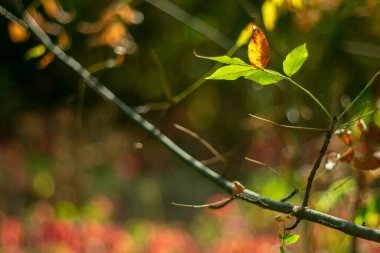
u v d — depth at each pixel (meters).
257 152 4.09
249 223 4.02
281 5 1.95
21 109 7.18
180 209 5.79
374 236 1.14
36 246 3.72
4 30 7.03
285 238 1.23
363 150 1.65
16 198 5.38
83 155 5.52
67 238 3.71
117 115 6.54
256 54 1.17
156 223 5.11
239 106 6.48
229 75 1.20
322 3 2.21
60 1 5.88
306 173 2.62
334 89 2.58
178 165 6.62
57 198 5.22
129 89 6.93
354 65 3.27
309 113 3.11
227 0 4.38
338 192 2.07
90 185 5.50
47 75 7.25
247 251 3.57
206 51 6.02
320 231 2.30
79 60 5.94
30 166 5.63
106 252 3.78
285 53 3.12
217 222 4.51
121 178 5.95
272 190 2.78
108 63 2.27
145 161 6.56
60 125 5.94
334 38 3.11
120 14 2.34
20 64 7.28
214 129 6.80
